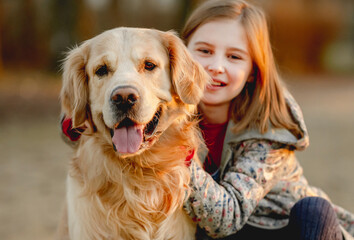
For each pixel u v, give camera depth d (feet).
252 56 9.47
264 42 9.60
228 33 9.31
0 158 22.93
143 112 7.54
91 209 8.24
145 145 7.78
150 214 8.34
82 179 8.45
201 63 9.48
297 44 93.91
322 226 7.80
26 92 47.55
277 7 91.56
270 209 8.97
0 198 16.99
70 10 60.34
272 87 9.40
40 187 18.51
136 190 8.32
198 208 8.14
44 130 30.66
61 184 19.02
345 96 54.95
